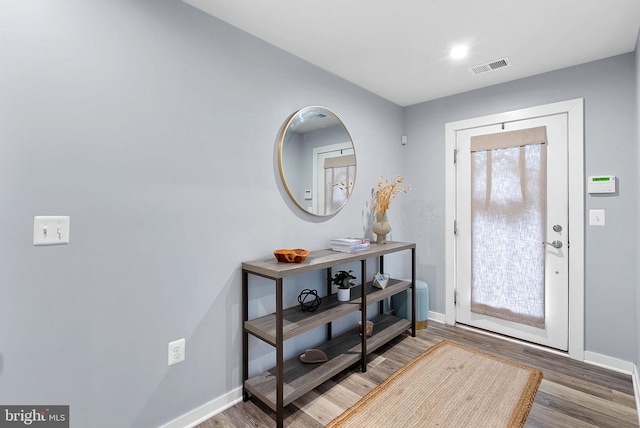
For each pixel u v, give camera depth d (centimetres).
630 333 223
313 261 196
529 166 266
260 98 204
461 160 305
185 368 170
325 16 181
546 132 257
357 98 283
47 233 127
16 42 120
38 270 126
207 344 179
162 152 160
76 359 136
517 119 271
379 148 310
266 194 209
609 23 188
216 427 171
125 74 147
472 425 169
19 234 122
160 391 161
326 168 250
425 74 260
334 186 258
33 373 126
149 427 157
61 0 129
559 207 252
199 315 176
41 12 125
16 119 120
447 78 269
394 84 281
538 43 212
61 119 130
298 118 226
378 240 283
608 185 229
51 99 127
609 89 231
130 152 149
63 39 130
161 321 161
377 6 172
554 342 257
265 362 208
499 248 283
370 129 298
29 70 122
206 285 178
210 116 179
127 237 149
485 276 293
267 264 187
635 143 215
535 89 262
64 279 132
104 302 143
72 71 132
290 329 180
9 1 119
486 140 289
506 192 278
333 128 256
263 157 207
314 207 240
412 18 183
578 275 244
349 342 245
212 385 181
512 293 277
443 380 213
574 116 244
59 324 131
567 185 248
